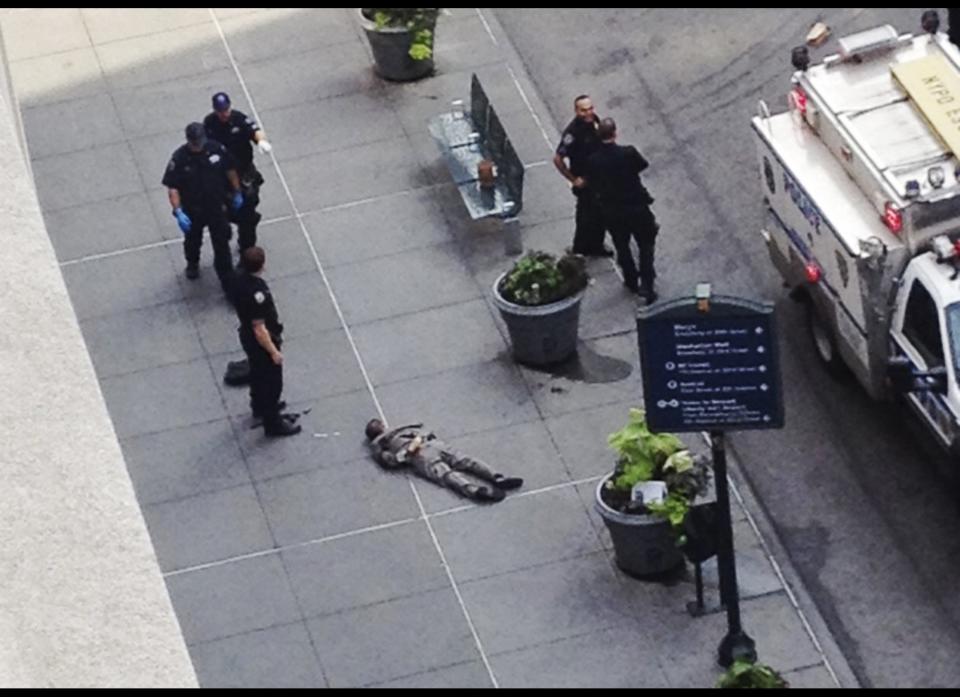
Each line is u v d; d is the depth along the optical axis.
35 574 34.28
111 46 80.00
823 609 57.06
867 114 61.03
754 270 68.56
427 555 59.19
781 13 78.88
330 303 68.19
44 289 37.88
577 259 63.97
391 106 76.12
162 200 73.12
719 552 53.94
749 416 52.00
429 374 65.19
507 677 55.50
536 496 60.66
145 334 67.94
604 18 79.75
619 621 56.69
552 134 74.62
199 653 57.06
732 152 73.19
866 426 62.41
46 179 74.62
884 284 58.72
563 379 64.44
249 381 64.00
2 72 50.75
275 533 60.47
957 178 58.19
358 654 56.62
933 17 63.38
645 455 56.25
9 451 35.66
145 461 63.31
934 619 56.56
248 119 68.50
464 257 69.44
